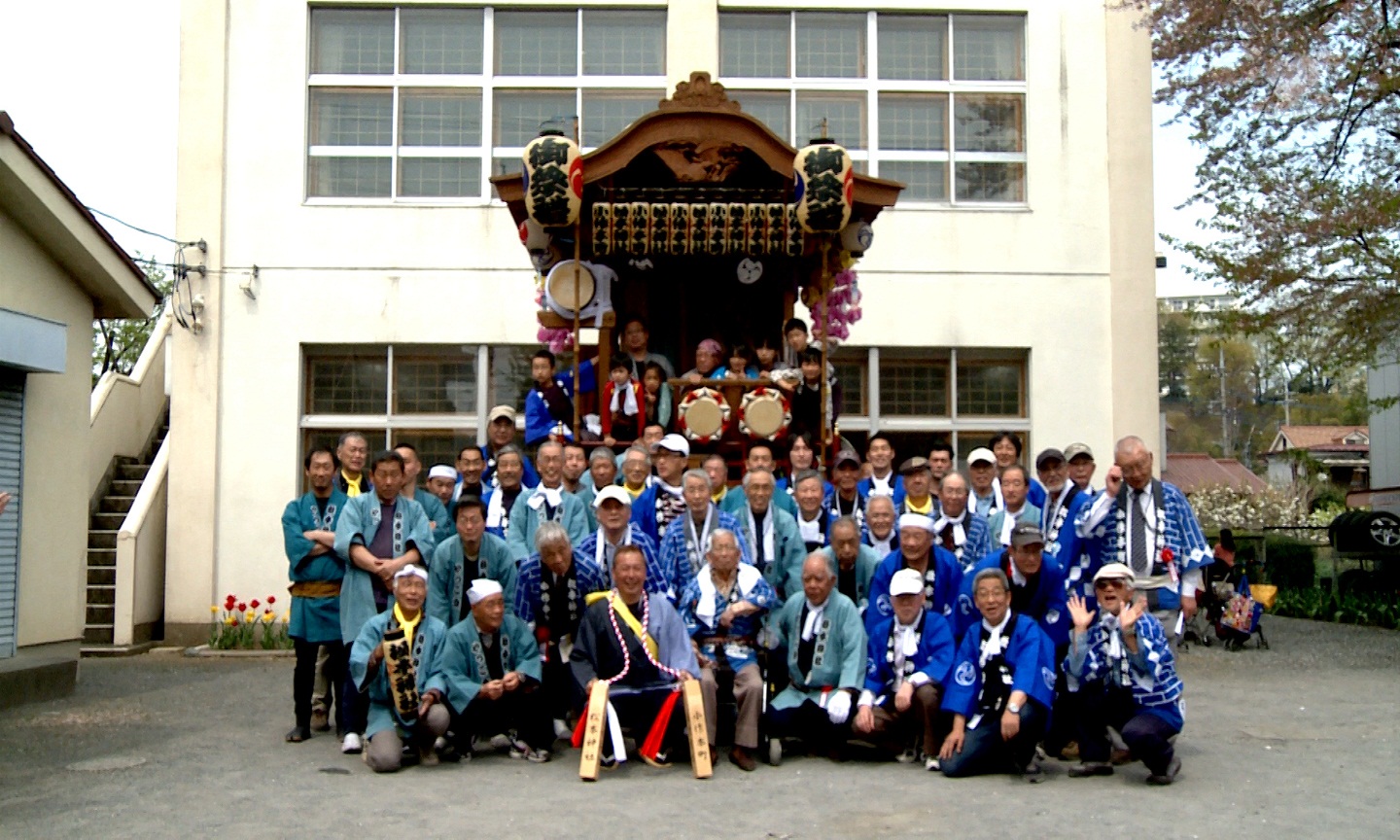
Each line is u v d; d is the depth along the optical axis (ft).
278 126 47.75
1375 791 22.77
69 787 23.32
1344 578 65.00
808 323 45.80
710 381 34.45
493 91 47.98
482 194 47.73
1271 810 21.44
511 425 32.19
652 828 20.26
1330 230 51.01
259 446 46.93
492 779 24.03
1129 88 48.42
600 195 35.29
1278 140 53.83
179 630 46.26
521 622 25.98
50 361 32.45
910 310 47.52
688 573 27.35
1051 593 24.97
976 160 48.49
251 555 46.62
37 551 33.81
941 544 29.01
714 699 25.18
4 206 32.40
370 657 24.99
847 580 26.81
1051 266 47.93
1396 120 52.85
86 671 40.19
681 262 40.04
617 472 32.63
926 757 25.02
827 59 48.44
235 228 47.50
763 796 22.52
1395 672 39.34
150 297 37.63
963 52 48.78
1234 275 52.70
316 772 24.63
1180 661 42.70
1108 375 47.78
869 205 35.81
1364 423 176.86
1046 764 25.32
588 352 41.19
